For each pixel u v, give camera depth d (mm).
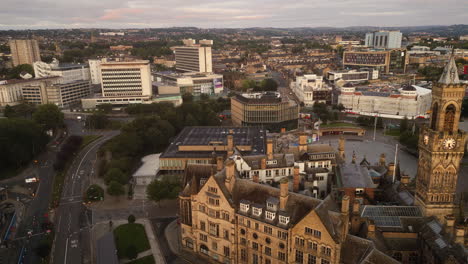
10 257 124500
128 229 141500
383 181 143750
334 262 89375
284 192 100938
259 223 104375
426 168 107250
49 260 123125
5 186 187875
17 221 150000
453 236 91375
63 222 149500
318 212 90938
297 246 96688
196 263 120188
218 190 111438
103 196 173125
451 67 99938
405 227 104875
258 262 108125
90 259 123500
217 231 115625
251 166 146500
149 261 121375
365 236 97188
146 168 198625
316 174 148250
